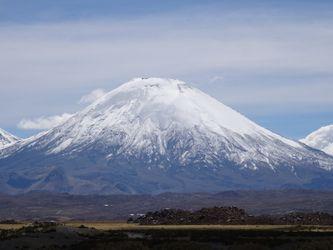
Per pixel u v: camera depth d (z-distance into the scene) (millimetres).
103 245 140750
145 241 152000
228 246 144250
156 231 198125
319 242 141125
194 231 196000
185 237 171125
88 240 156875
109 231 192000
